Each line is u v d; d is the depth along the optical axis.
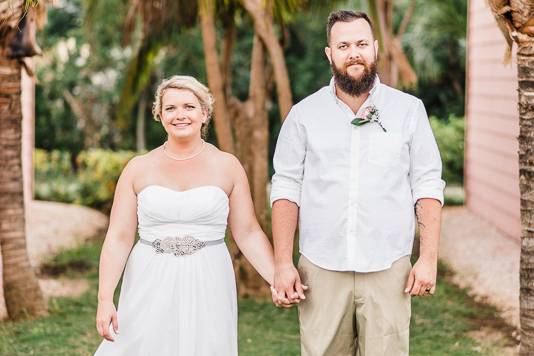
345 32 3.13
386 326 3.23
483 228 10.32
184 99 3.41
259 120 7.10
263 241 3.57
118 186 3.52
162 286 3.44
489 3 3.65
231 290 3.58
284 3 6.53
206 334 3.46
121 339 3.48
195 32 16.33
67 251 9.35
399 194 3.20
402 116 3.21
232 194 3.55
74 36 17.58
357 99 3.22
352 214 3.18
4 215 5.97
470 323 6.21
